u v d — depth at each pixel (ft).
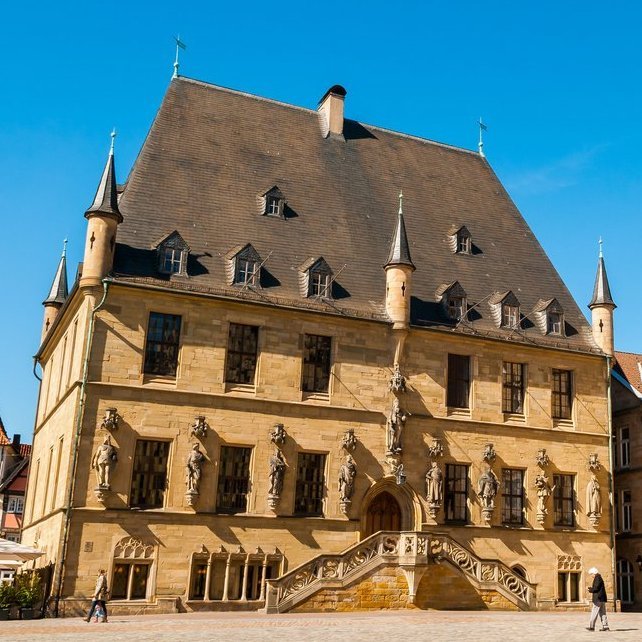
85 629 89.20
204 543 118.73
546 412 147.23
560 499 146.10
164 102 150.51
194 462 119.75
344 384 132.46
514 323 149.18
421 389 137.80
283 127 160.76
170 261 126.62
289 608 107.45
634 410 164.45
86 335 119.14
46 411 159.74
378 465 131.85
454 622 97.66
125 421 118.42
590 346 154.71
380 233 151.43
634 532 160.56
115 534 114.32
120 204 131.23
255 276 130.72
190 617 105.81
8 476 260.62
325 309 132.98
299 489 127.13
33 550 116.67
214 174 143.43
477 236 163.12
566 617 112.98
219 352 125.90
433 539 116.88
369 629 88.33
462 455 138.72
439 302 145.28
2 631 86.94
